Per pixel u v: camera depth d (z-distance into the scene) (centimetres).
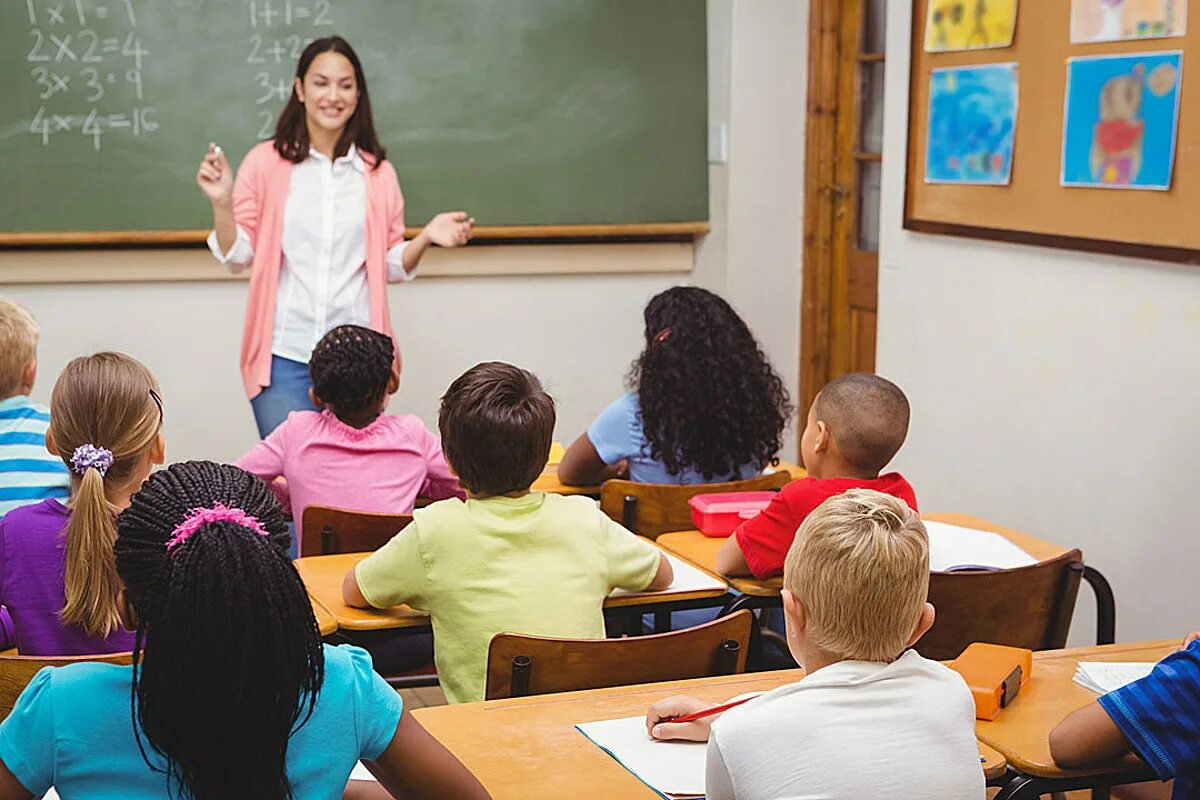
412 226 502
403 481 301
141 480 199
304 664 123
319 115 400
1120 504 342
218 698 119
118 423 196
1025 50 363
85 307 482
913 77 414
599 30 507
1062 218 353
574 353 532
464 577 216
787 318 546
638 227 520
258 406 418
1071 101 346
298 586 123
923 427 424
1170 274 321
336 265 411
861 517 147
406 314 511
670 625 277
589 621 220
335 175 410
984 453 395
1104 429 346
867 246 516
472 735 168
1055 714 179
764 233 537
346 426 300
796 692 142
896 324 436
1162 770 157
